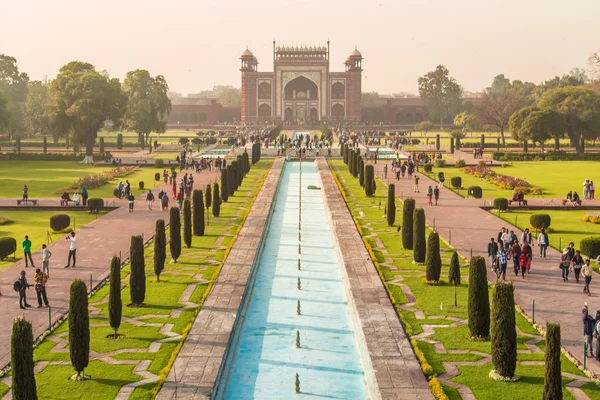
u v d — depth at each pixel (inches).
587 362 935.0
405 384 876.0
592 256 1512.1
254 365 1009.5
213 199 2101.4
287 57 7603.4
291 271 1536.7
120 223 1953.7
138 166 3595.0
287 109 7795.3
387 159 3966.5
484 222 1968.5
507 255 1439.5
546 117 4065.0
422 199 2428.6
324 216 2261.3
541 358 960.3
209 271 1433.3
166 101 5073.8
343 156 3959.2
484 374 906.7
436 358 961.5
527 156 3939.5
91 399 835.4
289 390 927.0
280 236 1929.1
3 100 4163.4
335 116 7696.9
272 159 4089.6
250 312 1245.7
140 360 956.0
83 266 1454.2
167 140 6063.0
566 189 2672.2
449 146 5049.2
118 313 1041.5
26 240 1446.9
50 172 3334.2
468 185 2824.8
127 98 4407.0
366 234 1830.7
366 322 1108.5
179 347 997.8
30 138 6087.6
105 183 2864.2
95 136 4151.1
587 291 1258.0
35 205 2239.2
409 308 1185.4
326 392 921.5
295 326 1171.3
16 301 1211.9
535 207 2223.2
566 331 1055.0
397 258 1551.4
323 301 1310.3
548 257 1537.9
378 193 2600.9
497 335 890.1
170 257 1556.3
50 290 1277.1
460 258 1534.2
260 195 2532.0
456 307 1187.9
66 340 1031.0
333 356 1042.7
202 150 4517.7
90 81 3946.9
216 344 1014.4
